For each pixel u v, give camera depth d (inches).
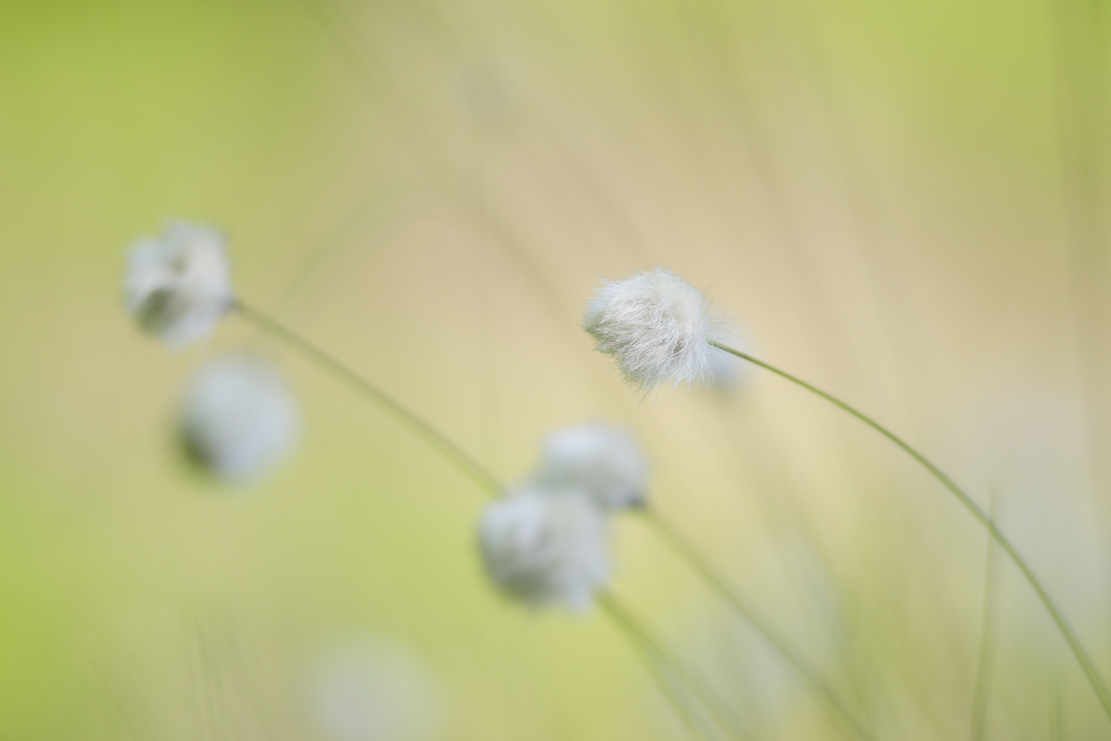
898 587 29.4
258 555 32.8
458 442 41.0
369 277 48.9
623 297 25.5
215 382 28.3
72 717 29.5
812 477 31.4
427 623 31.4
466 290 48.7
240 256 48.8
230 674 28.7
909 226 48.5
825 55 46.6
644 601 30.5
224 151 53.6
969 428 32.3
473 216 35.3
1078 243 33.0
